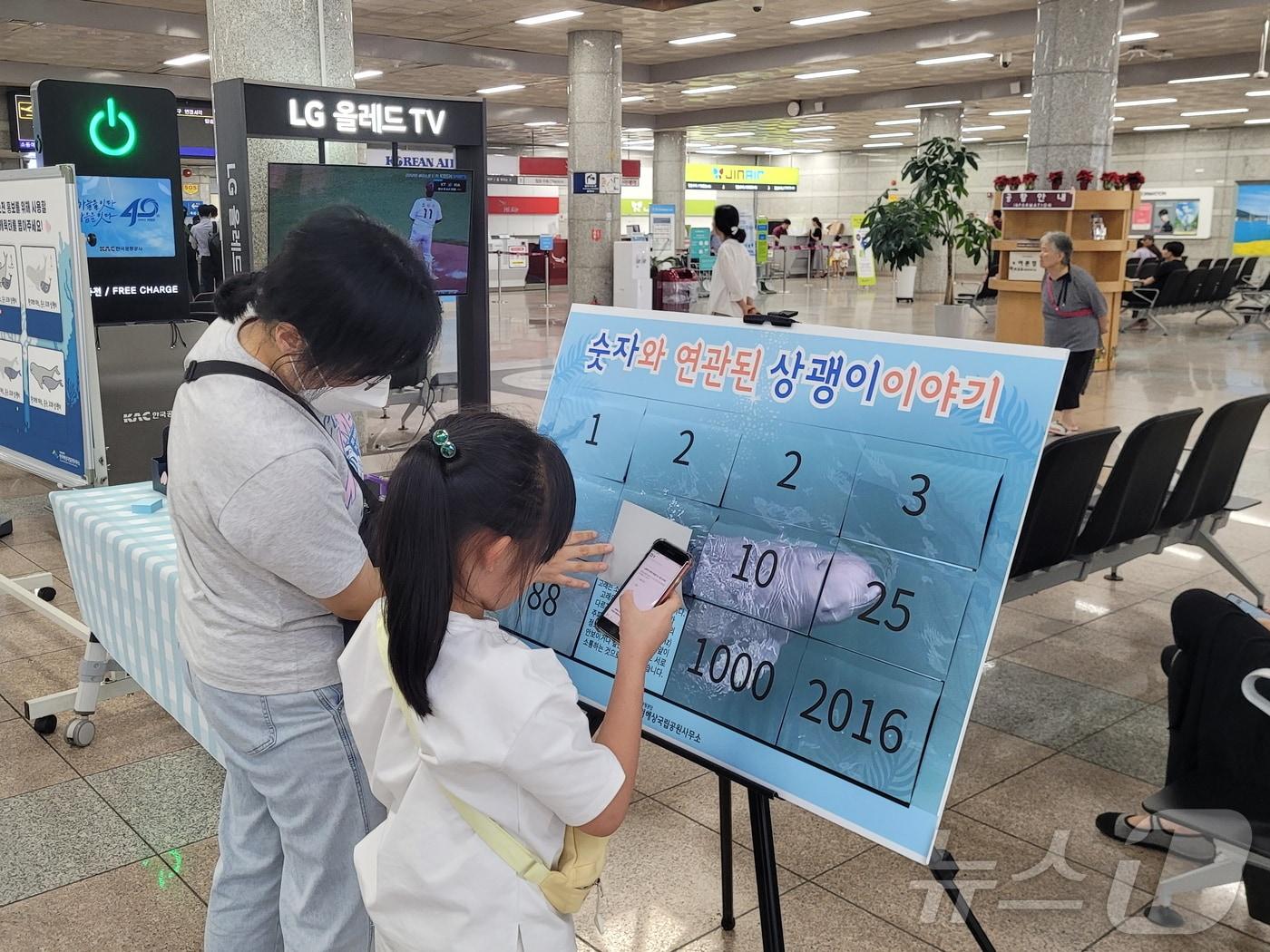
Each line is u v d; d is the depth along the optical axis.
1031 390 1.40
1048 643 3.67
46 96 4.89
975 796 2.67
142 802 2.70
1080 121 9.77
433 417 7.25
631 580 1.62
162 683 2.42
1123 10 11.25
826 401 1.61
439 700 1.11
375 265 1.30
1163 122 22.66
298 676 1.48
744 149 31.00
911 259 12.38
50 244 3.29
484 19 11.68
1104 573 4.37
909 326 14.80
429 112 4.55
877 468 1.51
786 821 2.59
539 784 1.10
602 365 1.95
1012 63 14.45
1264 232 22.58
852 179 31.17
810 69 14.77
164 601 2.31
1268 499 5.35
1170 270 14.41
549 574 1.57
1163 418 3.21
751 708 1.55
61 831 2.56
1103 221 10.19
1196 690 2.10
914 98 17.28
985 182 28.09
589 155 12.39
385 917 1.22
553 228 25.34
